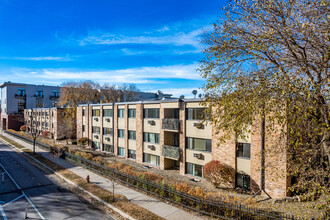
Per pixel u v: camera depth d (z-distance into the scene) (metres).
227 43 8.87
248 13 8.92
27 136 48.06
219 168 16.72
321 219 7.64
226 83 9.11
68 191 17.05
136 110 27.30
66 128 45.22
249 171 16.22
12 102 65.62
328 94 7.26
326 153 8.59
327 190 7.19
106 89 69.75
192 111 20.67
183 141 21.23
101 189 16.83
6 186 18.19
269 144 14.61
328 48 6.91
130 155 28.62
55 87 72.62
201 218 11.87
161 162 23.66
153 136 25.09
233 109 8.82
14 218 12.43
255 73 8.57
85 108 38.41
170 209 13.08
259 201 14.18
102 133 33.91
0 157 30.55
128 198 15.02
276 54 8.26
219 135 18.03
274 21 8.34
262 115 8.32
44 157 29.84
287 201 13.66
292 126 7.72
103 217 12.52
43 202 14.81
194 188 15.23
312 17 7.63
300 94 7.18
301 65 8.27
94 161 24.16
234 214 11.59
